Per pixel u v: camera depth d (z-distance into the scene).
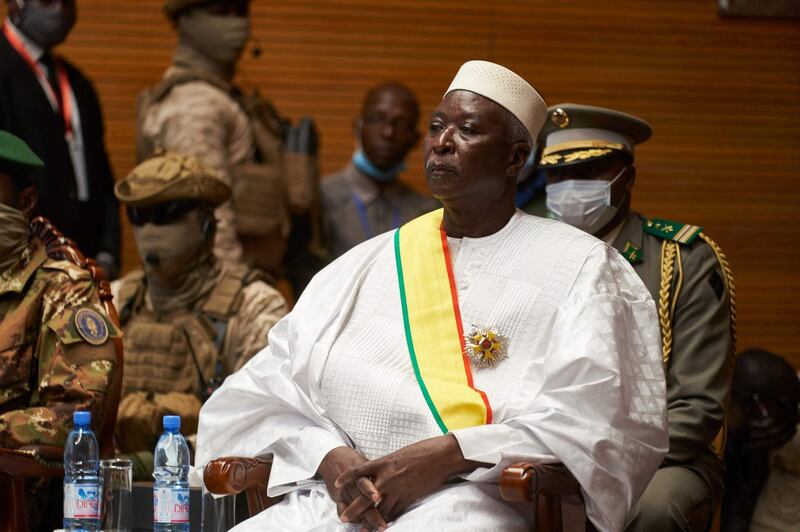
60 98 18.41
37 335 12.05
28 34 18.27
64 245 12.75
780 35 23.38
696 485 11.43
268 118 18.62
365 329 10.80
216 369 14.40
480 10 22.84
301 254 19.27
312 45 22.53
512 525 9.72
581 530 10.20
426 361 10.39
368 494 9.59
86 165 18.52
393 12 22.69
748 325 23.16
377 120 19.84
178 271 14.63
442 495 9.69
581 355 9.80
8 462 11.23
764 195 23.33
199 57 18.56
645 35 23.09
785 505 14.80
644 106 23.11
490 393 10.16
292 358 10.93
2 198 12.23
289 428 10.83
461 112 10.64
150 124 17.77
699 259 12.34
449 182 10.60
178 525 10.66
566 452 9.57
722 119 23.25
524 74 22.88
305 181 18.95
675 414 11.67
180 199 14.50
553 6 22.94
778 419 14.85
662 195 23.11
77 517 10.66
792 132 23.39
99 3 21.94
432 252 10.91
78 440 11.19
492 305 10.52
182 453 10.99
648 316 10.39
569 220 12.68
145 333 14.55
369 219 19.88
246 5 18.80
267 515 10.34
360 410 10.36
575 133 12.65
